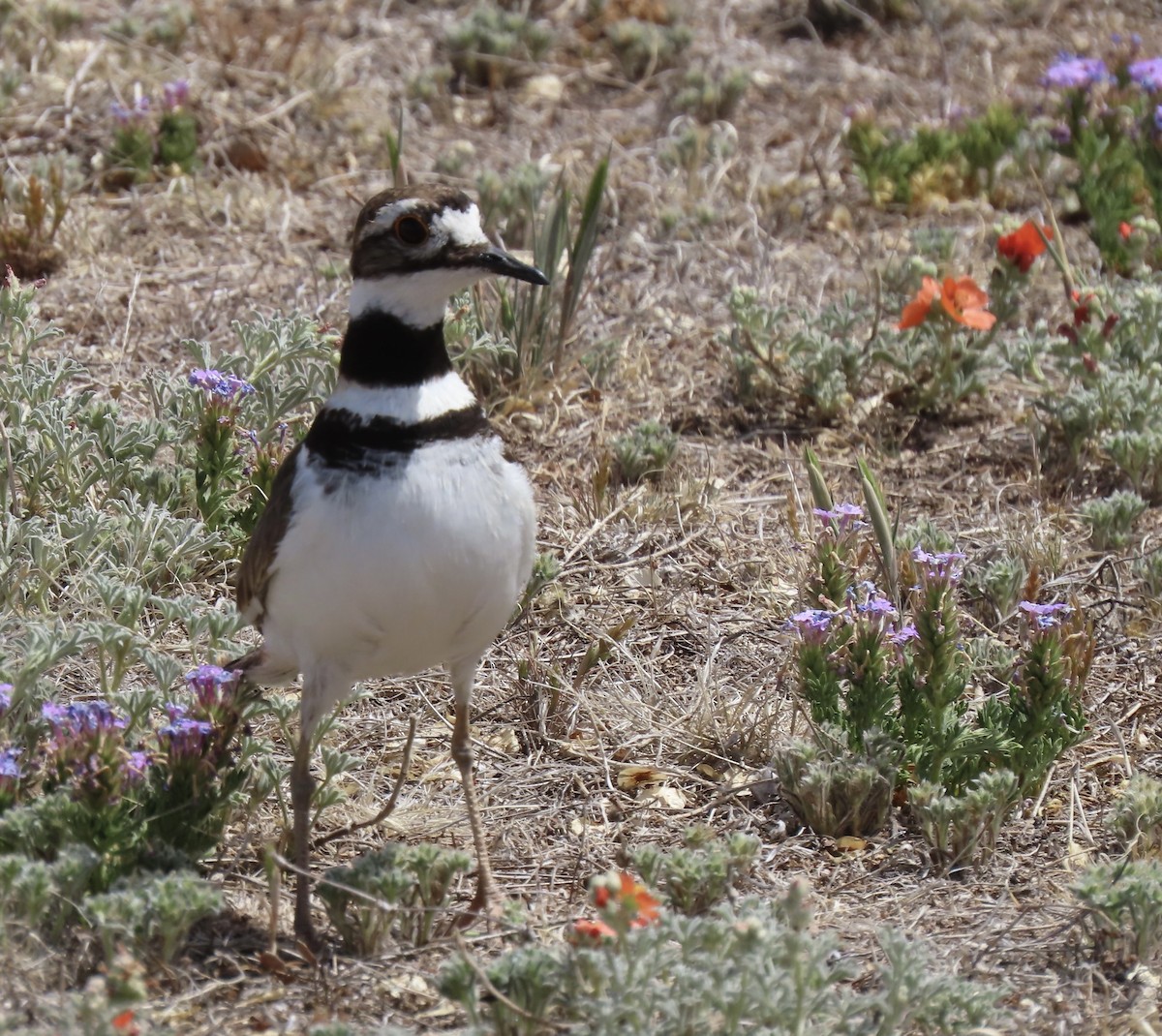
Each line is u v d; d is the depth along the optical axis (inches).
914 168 695.1
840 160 728.3
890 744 366.0
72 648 346.6
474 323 522.0
